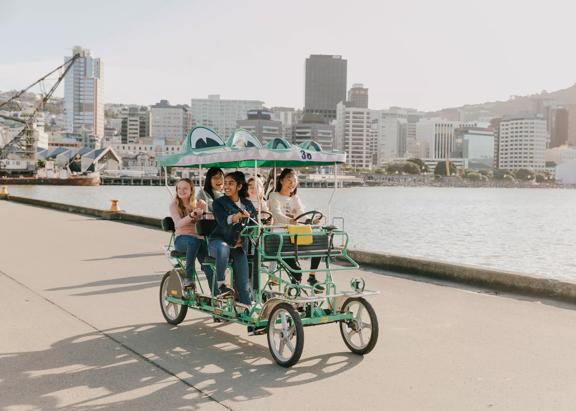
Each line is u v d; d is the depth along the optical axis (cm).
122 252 1508
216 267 674
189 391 533
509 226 6819
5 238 1836
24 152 18588
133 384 550
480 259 3816
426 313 844
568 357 638
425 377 572
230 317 675
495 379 567
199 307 726
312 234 666
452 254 4034
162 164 801
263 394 525
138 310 862
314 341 699
